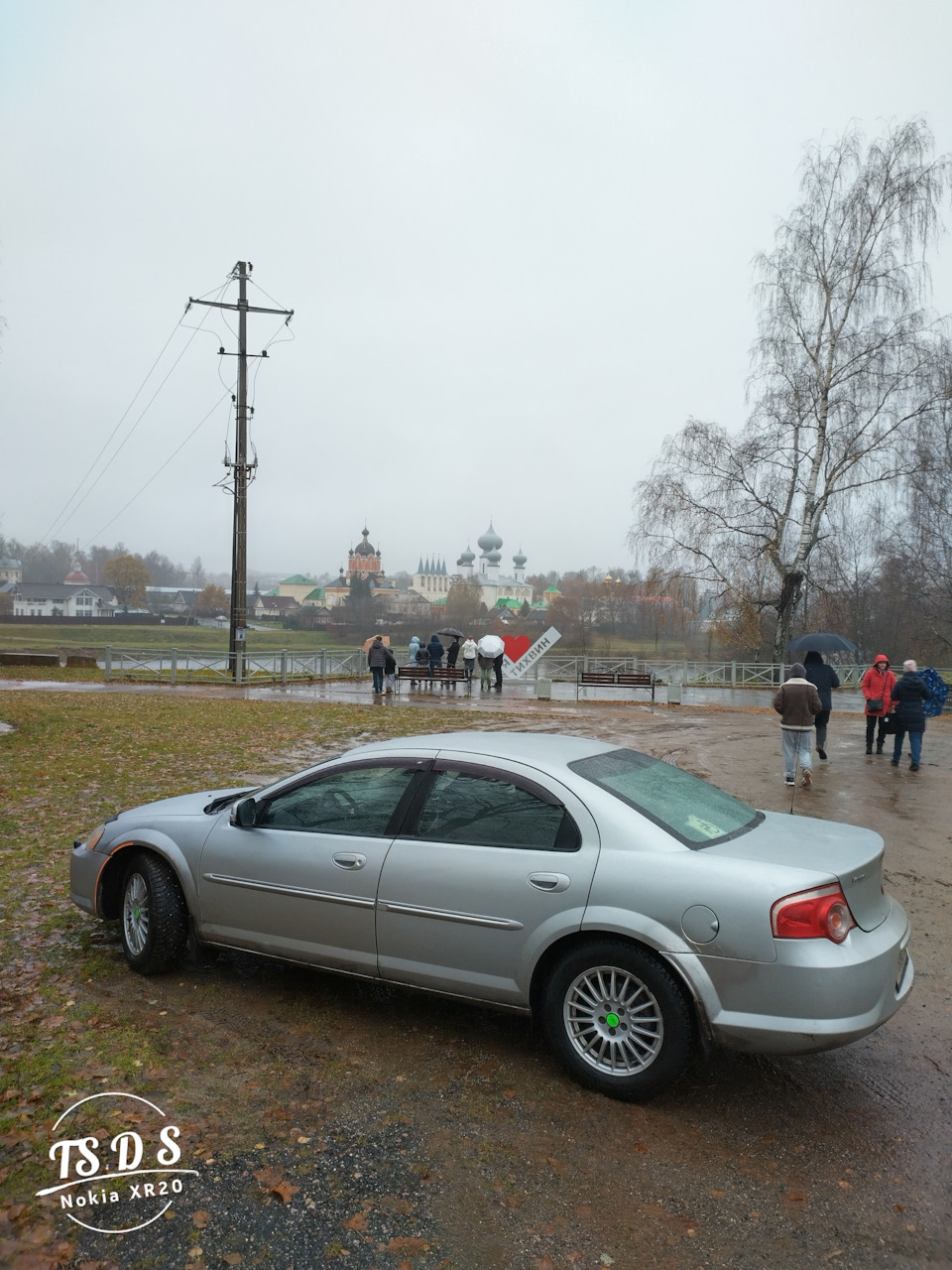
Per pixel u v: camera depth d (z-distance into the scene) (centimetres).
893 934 385
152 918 488
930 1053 430
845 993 350
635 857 385
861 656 3778
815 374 3077
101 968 502
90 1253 275
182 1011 453
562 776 421
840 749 1518
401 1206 302
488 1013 464
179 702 1905
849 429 3023
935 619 3653
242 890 471
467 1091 381
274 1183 312
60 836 772
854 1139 352
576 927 382
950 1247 289
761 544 3219
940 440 2983
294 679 2872
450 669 2572
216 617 15462
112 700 1900
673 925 368
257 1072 392
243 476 3097
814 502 3111
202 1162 323
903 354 2902
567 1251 282
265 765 1149
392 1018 454
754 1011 355
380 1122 354
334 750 1301
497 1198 308
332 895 443
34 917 578
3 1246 276
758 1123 363
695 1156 338
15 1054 396
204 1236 285
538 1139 346
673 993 364
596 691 2788
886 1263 280
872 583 3703
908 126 2850
